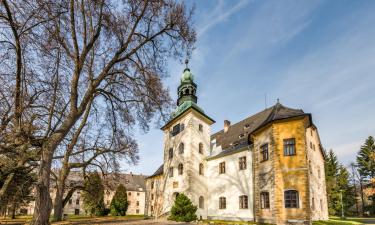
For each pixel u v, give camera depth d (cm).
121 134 2431
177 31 2052
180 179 3569
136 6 1881
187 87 4081
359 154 7306
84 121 2472
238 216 3070
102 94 2053
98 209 4803
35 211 1433
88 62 2050
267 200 2652
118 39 1853
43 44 1579
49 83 1683
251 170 3034
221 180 3441
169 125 4144
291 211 2378
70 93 1759
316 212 2781
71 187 3069
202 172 3641
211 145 4091
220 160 3538
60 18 1633
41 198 1452
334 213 5950
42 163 1501
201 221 2903
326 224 2566
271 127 2712
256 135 2988
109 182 2917
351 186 6775
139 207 8650
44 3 1495
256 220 2750
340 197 5997
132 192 8675
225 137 4022
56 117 1758
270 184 2614
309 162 2794
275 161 2577
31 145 1566
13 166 1526
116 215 4781
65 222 2239
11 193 1927
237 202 3130
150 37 2008
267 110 3697
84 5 1761
